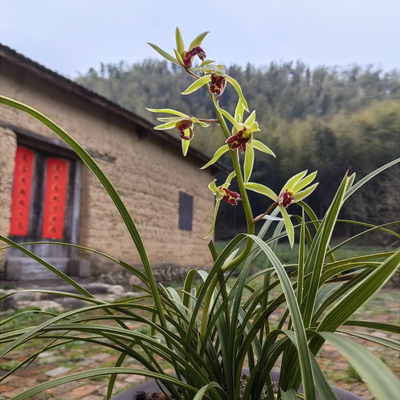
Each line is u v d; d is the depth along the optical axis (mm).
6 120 6719
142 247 894
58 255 7977
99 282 8086
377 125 38094
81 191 8383
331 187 39406
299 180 1030
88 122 8461
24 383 2768
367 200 31312
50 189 7922
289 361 978
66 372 3016
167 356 1038
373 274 643
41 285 6895
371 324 841
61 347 3666
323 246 904
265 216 1018
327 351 3549
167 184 11086
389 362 3193
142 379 2854
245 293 7094
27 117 7156
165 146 11094
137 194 9758
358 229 36219
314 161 39594
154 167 10539
